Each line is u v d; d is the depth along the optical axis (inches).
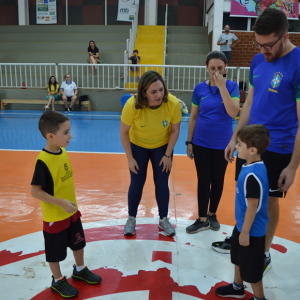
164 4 639.1
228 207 132.9
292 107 77.7
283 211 127.6
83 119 384.8
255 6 487.2
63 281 78.4
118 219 120.0
